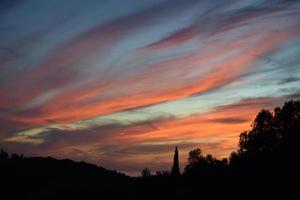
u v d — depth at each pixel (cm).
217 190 8069
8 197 15900
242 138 8975
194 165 10362
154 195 10194
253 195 6888
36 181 18212
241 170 8056
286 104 8475
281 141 7969
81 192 15700
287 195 6347
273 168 7306
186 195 8844
